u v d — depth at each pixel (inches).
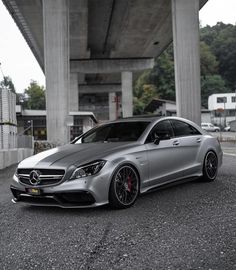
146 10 1433.3
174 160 292.0
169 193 292.5
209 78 4576.8
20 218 236.4
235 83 4709.6
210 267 147.9
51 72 1013.2
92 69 2268.7
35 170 241.1
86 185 229.6
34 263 160.4
